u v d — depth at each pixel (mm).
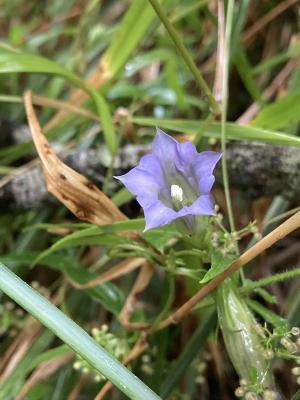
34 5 333
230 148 201
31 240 233
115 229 161
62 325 125
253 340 142
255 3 273
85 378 203
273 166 197
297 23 272
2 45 200
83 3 309
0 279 127
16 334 224
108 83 233
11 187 212
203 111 239
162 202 140
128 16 217
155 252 164
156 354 194
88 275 196
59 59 296
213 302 160
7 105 275
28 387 198
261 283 151
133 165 213
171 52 266
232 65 243
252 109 246
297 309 180
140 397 121
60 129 238
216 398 220
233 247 145
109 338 183
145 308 222
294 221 139
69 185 161
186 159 136
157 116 260
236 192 228
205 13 253
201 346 179
